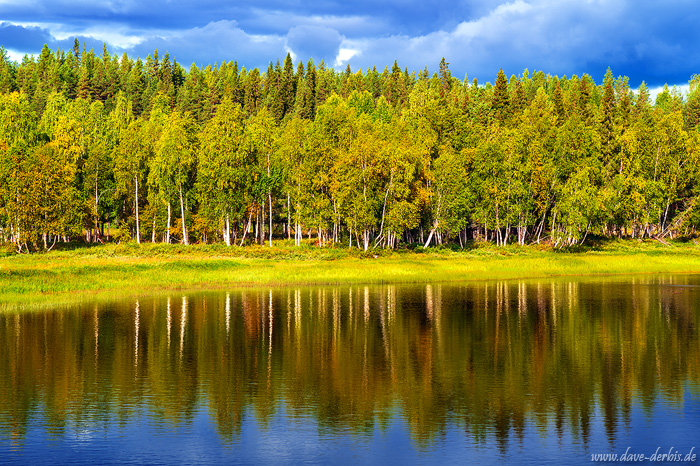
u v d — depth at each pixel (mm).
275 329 35062
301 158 94750
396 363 27344
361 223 80188
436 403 21828
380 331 34688
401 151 83188
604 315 40281
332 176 85312
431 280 61875
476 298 48469
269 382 24234
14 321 36625
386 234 84375
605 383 24312
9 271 51500
